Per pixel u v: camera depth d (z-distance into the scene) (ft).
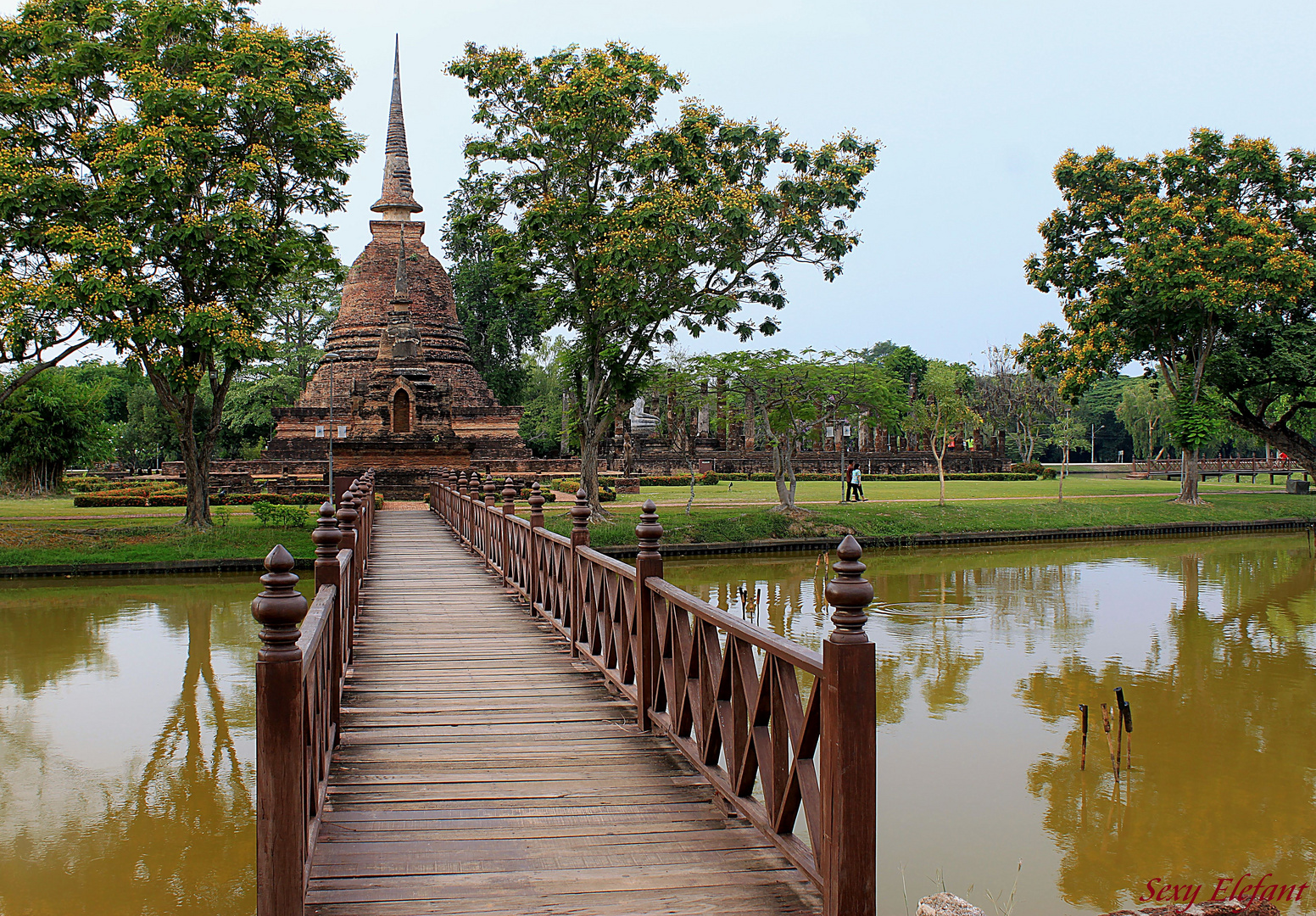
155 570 74.23
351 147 80.74
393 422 139.13
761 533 91.66
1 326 68.23
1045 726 36.55
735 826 18.03
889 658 47.03
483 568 55.62
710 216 81.10
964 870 24.63
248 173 71.67
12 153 68.13
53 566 73.00
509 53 79.36
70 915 21.89
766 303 89.51
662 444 182.19
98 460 134.82
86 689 41.04
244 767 31.94
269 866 12.77
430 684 28.81
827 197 84.79
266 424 175.32
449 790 19.80
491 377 186.09
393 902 14.90
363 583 48.73
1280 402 133.28
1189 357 118.73
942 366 215.31
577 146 81.35
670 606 22.34
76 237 66.64
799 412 96.02
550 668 30.83
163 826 27.07
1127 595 65.67
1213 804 28.99
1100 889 23.61
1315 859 25.36
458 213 188.44
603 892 15.31
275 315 176.96
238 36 74.49
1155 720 37.27
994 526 101.30
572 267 83.61
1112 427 290.97
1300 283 101.96
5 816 27.76
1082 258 116.37
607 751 22.48
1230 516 112.78
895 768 32.01
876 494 129.59
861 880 12.92
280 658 12.96
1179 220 103.81
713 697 19.19
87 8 72.74
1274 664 46.19
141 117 70.03
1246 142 107.34
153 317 71.00
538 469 142.72
